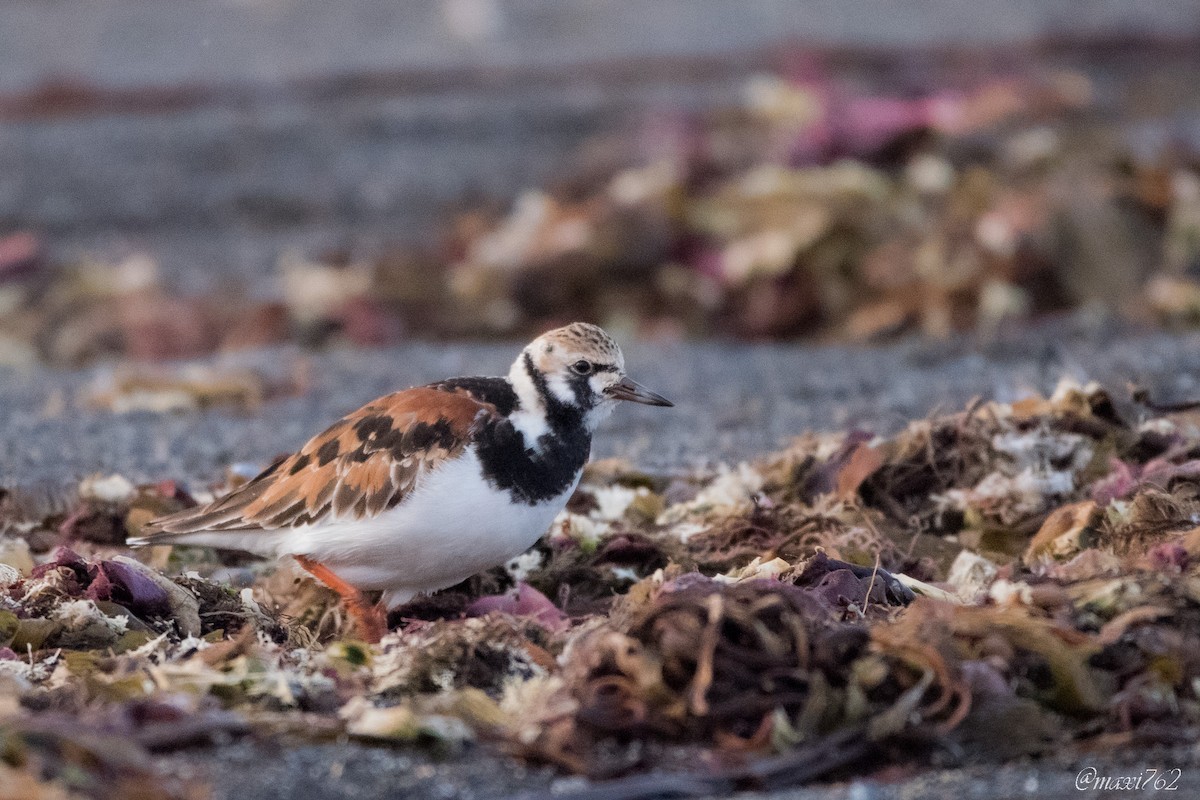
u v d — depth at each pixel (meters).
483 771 5.98
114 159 23.36
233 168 22.95
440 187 21.69
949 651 6.36
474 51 27.53
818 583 7.55
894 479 9.49
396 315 17.55
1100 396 9.84
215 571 9.02
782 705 6.24
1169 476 8.74
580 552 8.71
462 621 7.33
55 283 19.27
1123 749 6.24
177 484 10.06
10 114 25.39
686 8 29.59
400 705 6.54
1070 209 16.84
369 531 7.86
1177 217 17.09
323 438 8.20
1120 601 6.91
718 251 17.62
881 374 14.01
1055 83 20.53
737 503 9.35
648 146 20.62
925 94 20.58
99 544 9.60
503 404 8.02
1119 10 28.47
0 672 6.82
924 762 6.17
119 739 5.69
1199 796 5.83
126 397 13.70
